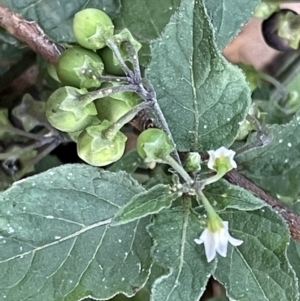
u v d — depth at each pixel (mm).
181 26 96
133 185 104
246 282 105
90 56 102
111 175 103
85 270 103
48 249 102
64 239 103
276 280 104
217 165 93
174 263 97
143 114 103
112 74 105
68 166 100
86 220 103
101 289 104
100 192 103
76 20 102
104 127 97
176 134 103
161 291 95
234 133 102
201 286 97
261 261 105
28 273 100
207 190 98
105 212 104
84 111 97
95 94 95
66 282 102
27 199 99
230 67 98
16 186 98
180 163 97
